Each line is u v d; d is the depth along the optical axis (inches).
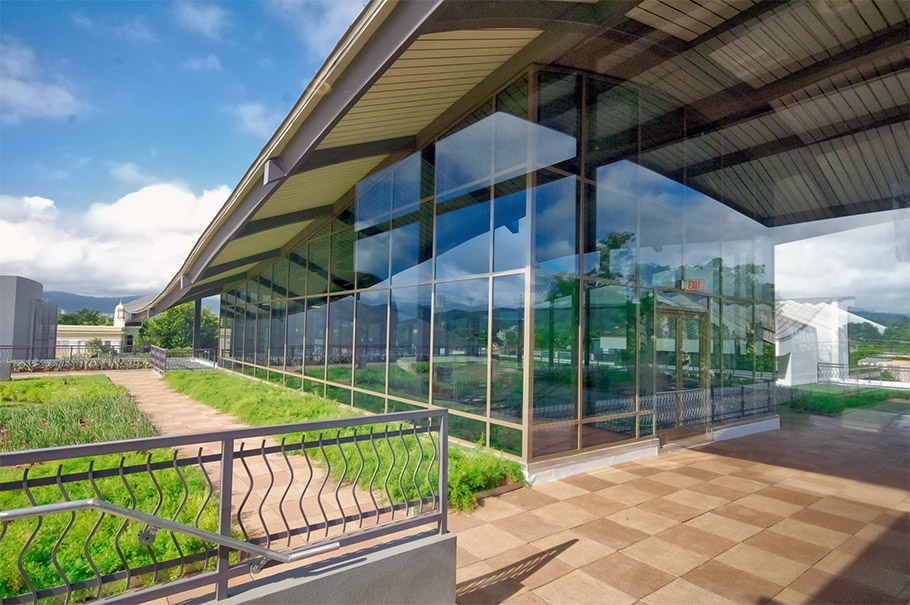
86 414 173.2
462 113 235.8
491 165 231.0
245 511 151.4
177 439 82.7
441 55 181.6
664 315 265.0
